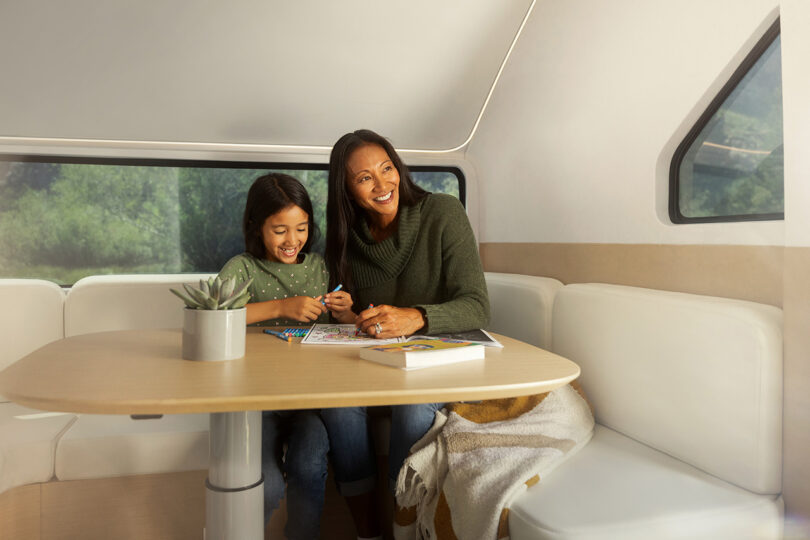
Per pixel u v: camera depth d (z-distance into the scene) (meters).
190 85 1.80
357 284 1.61
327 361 0.97
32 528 1.32
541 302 1.64
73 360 0.96
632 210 1.50
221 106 1.88
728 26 1.21
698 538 0.94
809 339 0.97
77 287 1.79
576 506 0.97
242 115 1.92
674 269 1.37
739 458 1.05
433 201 1.58
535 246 1.93
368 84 1.92
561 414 1.29
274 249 1.53
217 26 1.66
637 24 1.44
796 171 1.00
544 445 1.18
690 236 1.33
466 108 2.09
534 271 1.94
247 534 0.94
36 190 1.92
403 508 1.26
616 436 1.32
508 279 1.87
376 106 2.00
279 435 1.29
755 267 1.17
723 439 1.08
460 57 1.90
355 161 1.50
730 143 1.34
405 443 1.27
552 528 0.90
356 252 1.62
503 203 2.12
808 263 0.97
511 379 0.84
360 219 1.60
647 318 1.26
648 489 1.04
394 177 1.52
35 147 1.85
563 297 1.55
